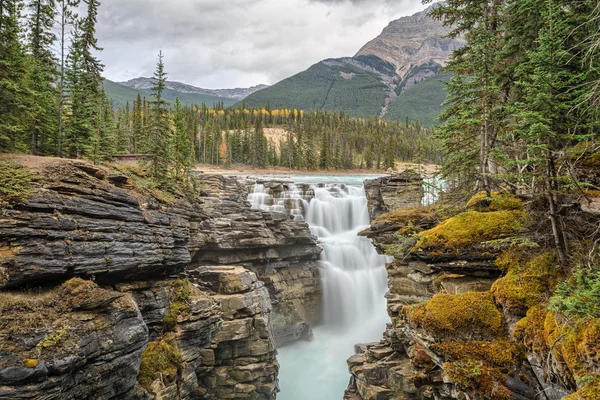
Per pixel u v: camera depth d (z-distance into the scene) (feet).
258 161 360.69
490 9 64.18
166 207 86.74
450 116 64.28
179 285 79.25
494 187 64.95
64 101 102.73
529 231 45.68
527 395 36.68
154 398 60.03
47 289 47.88
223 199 138.72
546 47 37.83
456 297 46.19
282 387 99.91
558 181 42.24
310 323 138.62
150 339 68.03
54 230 49.70
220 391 83.97
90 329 46.98
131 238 63.31
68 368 42.37
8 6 74.90
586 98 35.19
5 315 41.42
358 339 130.11
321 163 367.25
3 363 37.86
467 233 51.42
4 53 72.33
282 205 165.99
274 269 136.46
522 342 39.04
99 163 83.05
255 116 630.33
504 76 59.11
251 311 89.04
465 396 42.47
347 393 80.23
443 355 43.09
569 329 32.42
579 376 29.22
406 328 55.21
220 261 125.80
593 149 38.96
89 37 114.83
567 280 35.81
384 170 365.20
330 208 176.35
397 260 79.25
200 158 356.38
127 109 334.44
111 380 49.67
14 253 44.78
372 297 148.56
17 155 59.93
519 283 42.16
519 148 49.60
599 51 39.58
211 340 82.58
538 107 39.04
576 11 46.01
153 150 96.48
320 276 146.51
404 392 66.54
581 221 39.34
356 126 567.59
